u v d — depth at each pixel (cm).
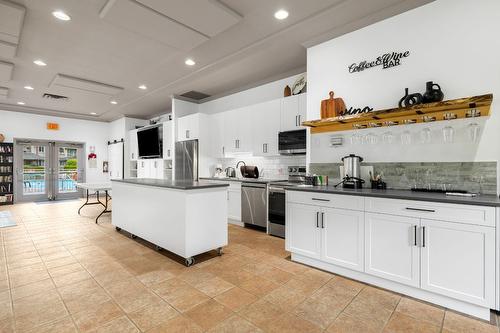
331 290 231
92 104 684
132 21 284
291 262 297
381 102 289
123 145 828
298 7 276
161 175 679
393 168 284
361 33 304
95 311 198
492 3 228
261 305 207
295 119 416
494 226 180
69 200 807
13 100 637
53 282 246
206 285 241
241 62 416
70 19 292
